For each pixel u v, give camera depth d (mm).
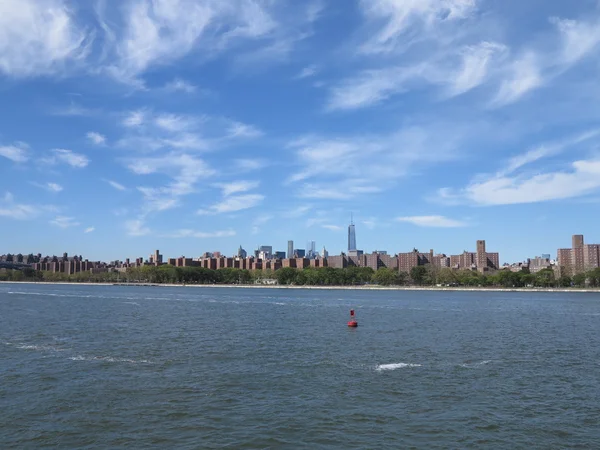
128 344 71875
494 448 32250
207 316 122438
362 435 34219
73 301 184750
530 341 80062
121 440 32969
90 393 43656
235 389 45469
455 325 105625
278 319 116062
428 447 32281
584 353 68062
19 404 40250
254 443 32656
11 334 82562
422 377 51156
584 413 39406
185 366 55688
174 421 36625
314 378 50188
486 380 50188
